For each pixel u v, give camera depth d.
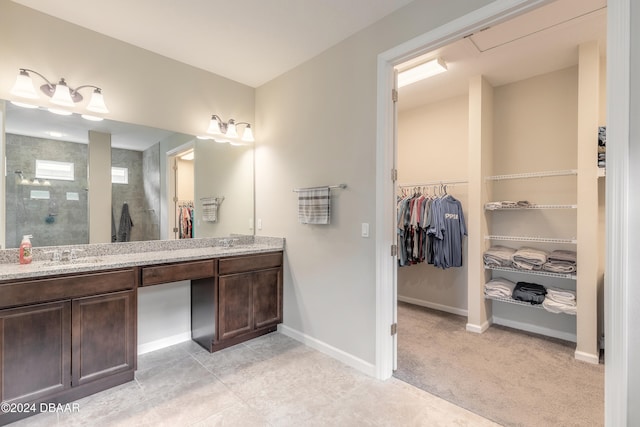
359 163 2.40
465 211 3.71
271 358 2.57
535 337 3.04
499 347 2.81
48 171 2.27
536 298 2.90
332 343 2.61
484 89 3.21
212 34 2.46
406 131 4.21
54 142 2.29
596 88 2.51
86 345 2.00
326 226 2.67
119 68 2.54
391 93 2.30
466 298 3.69
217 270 2.64
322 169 2.70
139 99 2.65
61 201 2.32
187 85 2.93
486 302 3.29
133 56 2.61
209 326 2.70
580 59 2.58
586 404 1.97
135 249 2.65
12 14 2.09
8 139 2.11
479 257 3.15
